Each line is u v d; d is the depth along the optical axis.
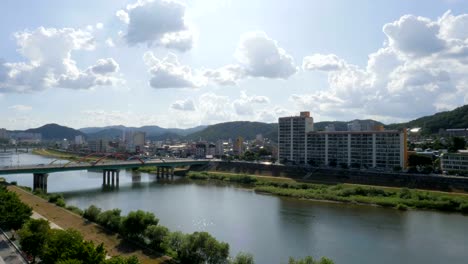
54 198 161.00
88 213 127.75
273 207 178.00
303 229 137.50
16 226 100.81
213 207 176.25
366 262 104.62
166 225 140.88
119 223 112.94
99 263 62.34
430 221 151.00
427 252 112.81
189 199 198.12
